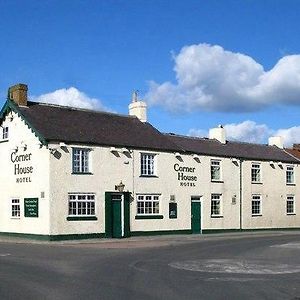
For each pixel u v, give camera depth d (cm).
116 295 1230
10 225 3400
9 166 3444
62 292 1260
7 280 1448
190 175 3862
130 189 3472
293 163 4741
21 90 3397
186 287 1354
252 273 1630
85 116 3594
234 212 4156
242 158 4275
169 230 3672
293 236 3700
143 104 3972
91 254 2273
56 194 3114
